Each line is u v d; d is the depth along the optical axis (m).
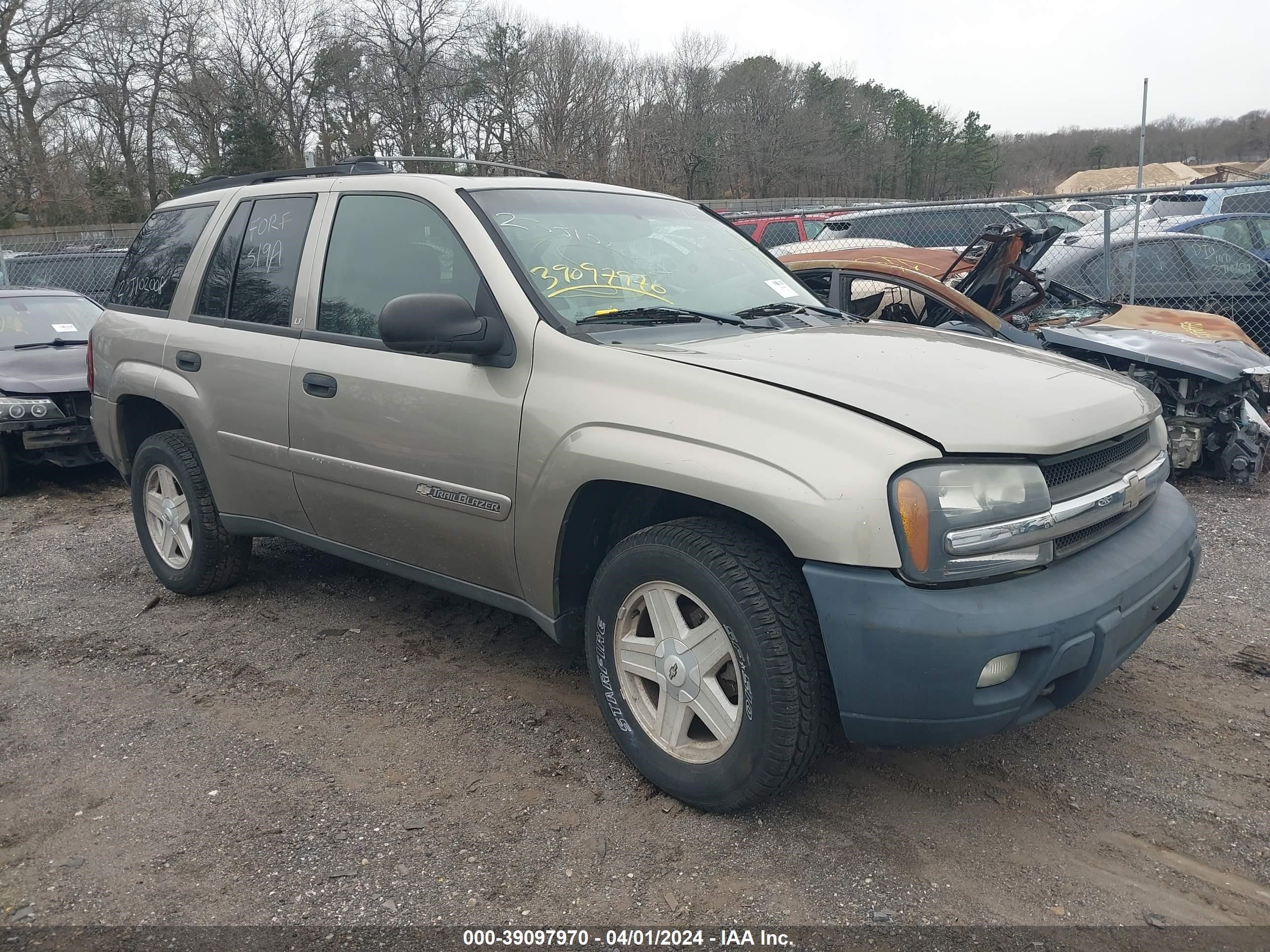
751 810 2.89
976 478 2.46
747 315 3.56
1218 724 3.40
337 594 4.84
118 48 42.75
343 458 3.66
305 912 2.50
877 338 3.29
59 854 2.77
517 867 2.66
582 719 3.50
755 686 2.60
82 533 6.28
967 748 3.26
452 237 3.41
